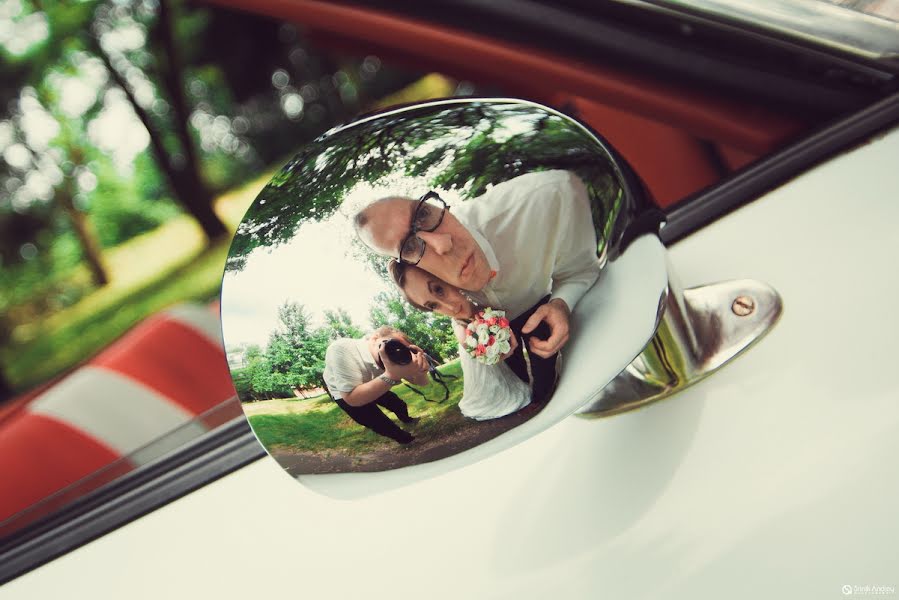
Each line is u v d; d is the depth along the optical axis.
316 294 0.47
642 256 0.52
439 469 0.49
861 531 0.48
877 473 0.50
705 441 0.57
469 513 0.61
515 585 0.56
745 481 0.53
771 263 0.68
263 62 12.68
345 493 0.52
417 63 1.21
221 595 0.67
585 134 0.52
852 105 0.81
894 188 0.69
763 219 0.73
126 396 1.28
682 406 0.60
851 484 0.50
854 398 0.55
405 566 0.61
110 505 0.83
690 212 0.78
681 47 0.85
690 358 0.60
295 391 0.48
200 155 13.73
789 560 0.49
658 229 0.55
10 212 14.33
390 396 0.47
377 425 0.48
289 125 13.33
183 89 12.74
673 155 1.01
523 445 0.64
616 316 0.49
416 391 0.47
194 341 1.38
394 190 0.47
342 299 0.47
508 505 0.60
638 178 0.55
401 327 0.46
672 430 0.59
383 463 0.49
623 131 1.03
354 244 0.47
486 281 0.46
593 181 0.50
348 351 0.47
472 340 0.46
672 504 0.55
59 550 0.81
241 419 0.86
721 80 0.84
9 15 12.68
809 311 0.62
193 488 0.79
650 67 0.87
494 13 0.92
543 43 0.92
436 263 0.46
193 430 0.96
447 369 0.46
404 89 11.25
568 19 0.89
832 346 0.58
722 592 0.49
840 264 0.65
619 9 0.85
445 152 0.48
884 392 0.54
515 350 0.47
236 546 0.70
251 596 0.65
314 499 0.71
